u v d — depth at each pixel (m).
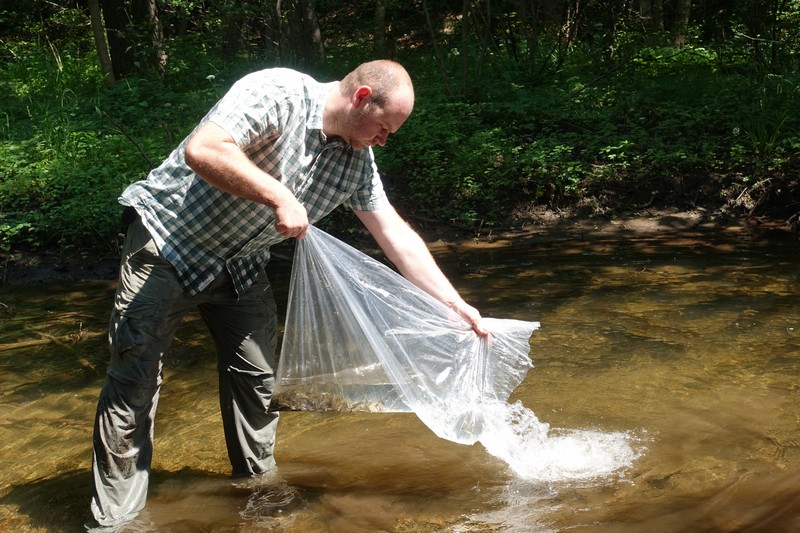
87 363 4.78
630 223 8.18
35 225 7.44
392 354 3.12
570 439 3.56
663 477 3.20
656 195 8.53
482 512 3.00
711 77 11.45
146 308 2.79
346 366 3.11
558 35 13.12
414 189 8.69
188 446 3.66
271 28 12.36
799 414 3.74
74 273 6.98
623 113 10.34
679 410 3.83
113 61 12.59
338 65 12.07
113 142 8.87
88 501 3.17
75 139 9.07
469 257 7.23
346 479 3.31
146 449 3.00
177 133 9.47
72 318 5.72
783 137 9.23
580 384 4.20
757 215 8.24
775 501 2.96
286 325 3.07
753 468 3.24
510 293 5.97
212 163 2.49
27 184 8.06
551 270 6.63
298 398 3.15
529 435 3.56
